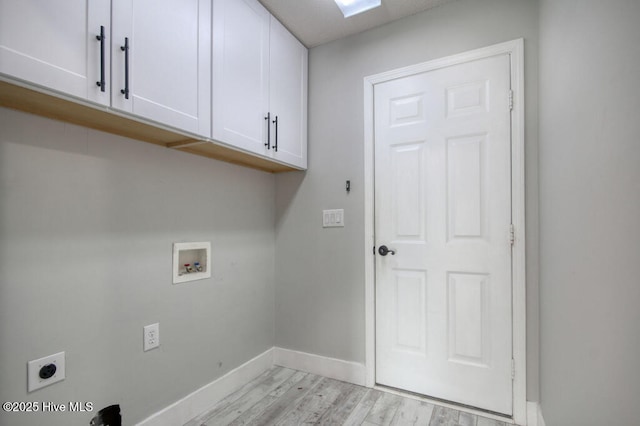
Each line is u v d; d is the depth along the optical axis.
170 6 1.28
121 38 1.09
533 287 1.60
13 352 1.04
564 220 1.14
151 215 1.49
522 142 1.64
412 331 1.89
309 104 2.27
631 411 0.64
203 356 1.75
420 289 1.88
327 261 2.16
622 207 0.69
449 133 1.82
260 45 1.79
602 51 0.81
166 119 1.25
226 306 1.91
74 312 1.20
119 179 1.36
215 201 1.86
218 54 1.50
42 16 0.90
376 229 2.02
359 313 2.04
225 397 1.86
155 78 1.21
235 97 1.60
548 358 1.38
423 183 1.89
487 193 1.72
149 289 1.48
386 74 2.00
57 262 1.16
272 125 1.89
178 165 1.63
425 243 1.87
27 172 1.08
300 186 2.28
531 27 1.65
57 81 0.93
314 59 2.26
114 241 1.34
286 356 2.28
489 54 1.73
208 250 1.79
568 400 1.08
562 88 1.18
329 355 2.13
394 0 1.80
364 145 2.05
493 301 1.70
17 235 1.06
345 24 2.01
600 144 0.82
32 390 1.08
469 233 1.76
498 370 1.67
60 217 1.17
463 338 1.76
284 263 2.31
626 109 0.67
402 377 1.92
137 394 1.42
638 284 0.62
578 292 0.98
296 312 2.26
